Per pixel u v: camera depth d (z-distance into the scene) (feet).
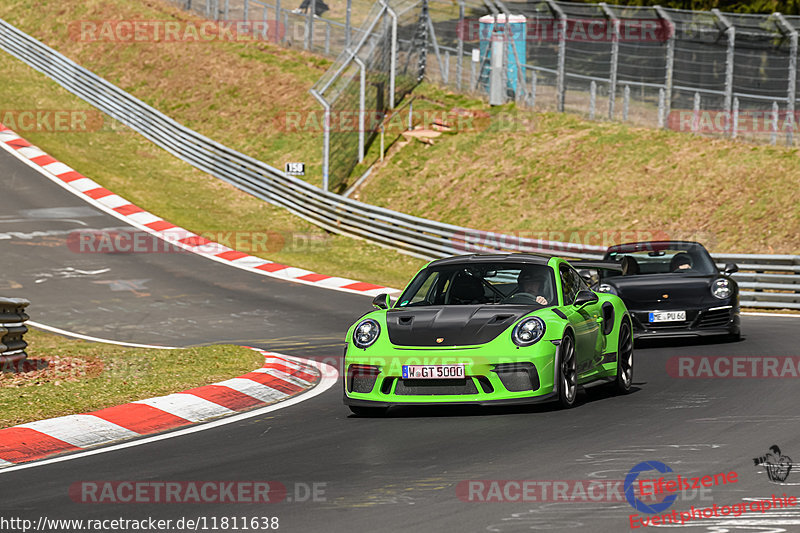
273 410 122.01
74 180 385.91
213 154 417.90
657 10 364.38
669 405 117.19
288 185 381.40
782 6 400.88
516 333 110.01
